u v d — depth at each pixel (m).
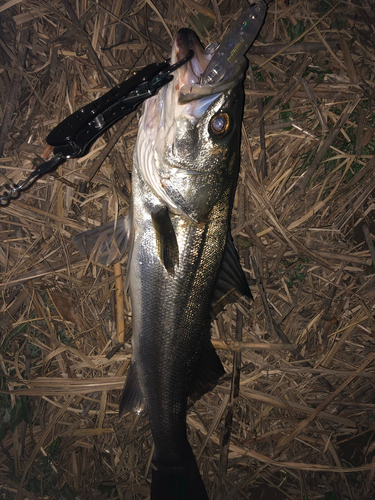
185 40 0.42
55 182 0.59
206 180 0.45
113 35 0.58
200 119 0.43
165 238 0.46
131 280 0.49
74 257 0.60
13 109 0.58
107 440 0.62
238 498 0.62
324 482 0.65
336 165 0.63
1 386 0.60
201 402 0.63
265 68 0.60
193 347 0.50
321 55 0.61
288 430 0.64
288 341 0.62
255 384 0.64
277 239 0.62
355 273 0.65
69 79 0.58
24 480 0.59
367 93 0.60
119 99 0.44
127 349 0.61
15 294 0.60
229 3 0.60
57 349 0.59
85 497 0.59
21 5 0.57
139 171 0.47
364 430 0.65
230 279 0.52
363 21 0.61
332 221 0.64
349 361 0.65
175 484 0.54
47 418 0.62
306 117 0.61
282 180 0.62
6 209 0.59
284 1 0.60
